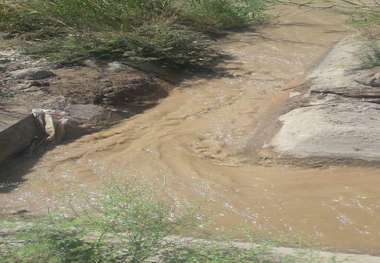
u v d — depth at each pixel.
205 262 3.97
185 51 9.59
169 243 4.16
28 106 7.43
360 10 11.98
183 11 11.41
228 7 11.87
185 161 6.53
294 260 4.27
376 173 6.19
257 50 10.50
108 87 8.18
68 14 10.20
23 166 6.47
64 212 5.49
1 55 9.33
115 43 9.35
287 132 6.84
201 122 7.57
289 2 12.81
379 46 9.29
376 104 7.35
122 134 7.21
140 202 4.58
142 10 10.62
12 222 4.49
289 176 6.22
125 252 3.97
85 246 3.95
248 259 4.15
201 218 5.34
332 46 10.53
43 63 9.00
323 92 7.76
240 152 6.73
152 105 8.12
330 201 5.75
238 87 8.80
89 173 6.32
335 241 5.14
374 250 4.99
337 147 6.45
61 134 6.99
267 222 5.42
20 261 3.93
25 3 10.43
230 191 5.93
